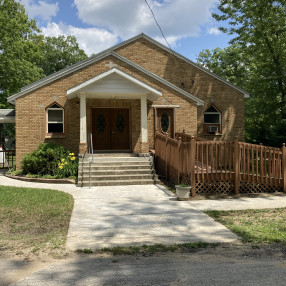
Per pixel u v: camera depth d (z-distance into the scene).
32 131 15.54
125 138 17.17
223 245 5.55
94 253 5.17
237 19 20.31
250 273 4.36
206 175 10.34
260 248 5.38
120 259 4.91
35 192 10.49
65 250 5.30
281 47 20.02
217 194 10.33
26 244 5.58
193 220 7.24
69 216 7.61
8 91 29.73
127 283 4.07
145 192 10.95
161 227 6.70
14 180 13.75
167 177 13.36
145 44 18.72
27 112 15.52
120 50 18.53
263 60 20.92
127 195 10.38
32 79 29.88
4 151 18.36
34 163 13.79
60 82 15.91
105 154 14.84
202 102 17.48
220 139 19.11
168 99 17.17
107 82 14.15
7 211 7.96
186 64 18.98
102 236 6.07
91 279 4.18
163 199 9.73
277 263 4.73
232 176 10.50
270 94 21.89
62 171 13.44
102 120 16.97
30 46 30.80
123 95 14.99
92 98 16.44
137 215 7.73
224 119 19.17
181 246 5.50
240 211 8.07
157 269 4.51
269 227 6.60
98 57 16.45
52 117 15.94
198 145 11.03
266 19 19.66
